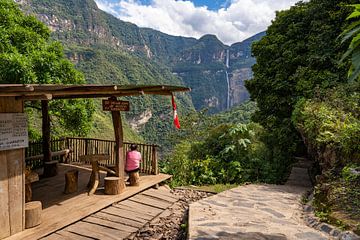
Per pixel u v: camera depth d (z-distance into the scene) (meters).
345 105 6.98
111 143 9.27
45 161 8.36
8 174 4.40
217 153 11.18
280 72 10.82
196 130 15.09
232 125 11.81
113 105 6.63
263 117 11.73
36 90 4.02
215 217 4.80
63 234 4.75
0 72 7.50
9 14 9.02
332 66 9.44
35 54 8.52
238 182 9.27
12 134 4.44
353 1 8.95
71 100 10.16
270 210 5.27
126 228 5.15
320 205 4.88
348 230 3.67
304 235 3.93
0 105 4.29
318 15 10.23
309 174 8.80
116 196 6.46
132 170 7.23
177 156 10.27
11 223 4.45
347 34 1.27
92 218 5.46
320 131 6.26
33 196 6.36
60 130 11.76
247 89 12.54
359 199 4.45
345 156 5.57
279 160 10.25
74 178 6.69
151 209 6.18
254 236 3.91
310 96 8.94
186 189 8.14
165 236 5.02
